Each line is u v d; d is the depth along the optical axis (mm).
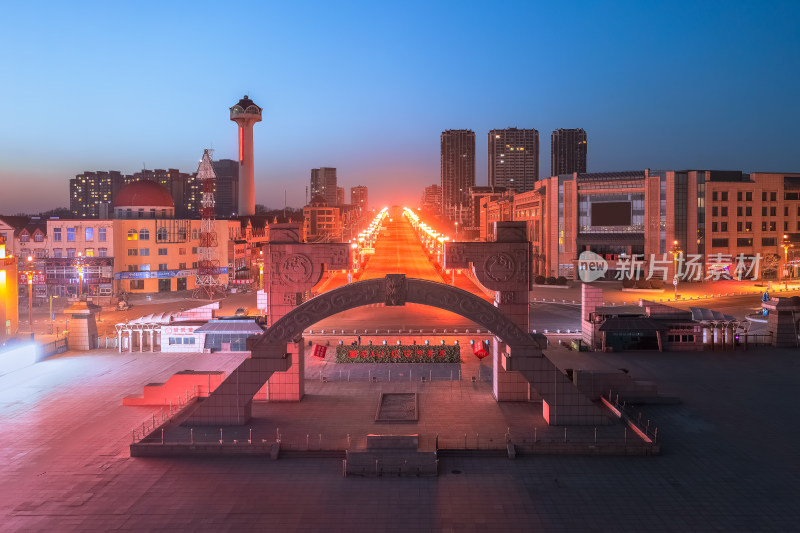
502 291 44281
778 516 27406
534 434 37094
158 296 108438
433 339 69000
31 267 84062
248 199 193625
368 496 29641
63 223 108812
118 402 45656
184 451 35125
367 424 39500
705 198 125312
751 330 73938
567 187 132000
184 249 117312
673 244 124188
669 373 53875
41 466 33500
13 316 67750
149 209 118938
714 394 47125
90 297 100188
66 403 45438
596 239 129375
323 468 33156
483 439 36469
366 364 57594
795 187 128625
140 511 28156
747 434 38062
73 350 65438
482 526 26672
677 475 31922
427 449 34031
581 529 26375
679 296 102625
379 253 180250
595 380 45188
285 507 28516
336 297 38969
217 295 109875
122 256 110562
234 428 38594
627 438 36031
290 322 39062
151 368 56750
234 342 64375
